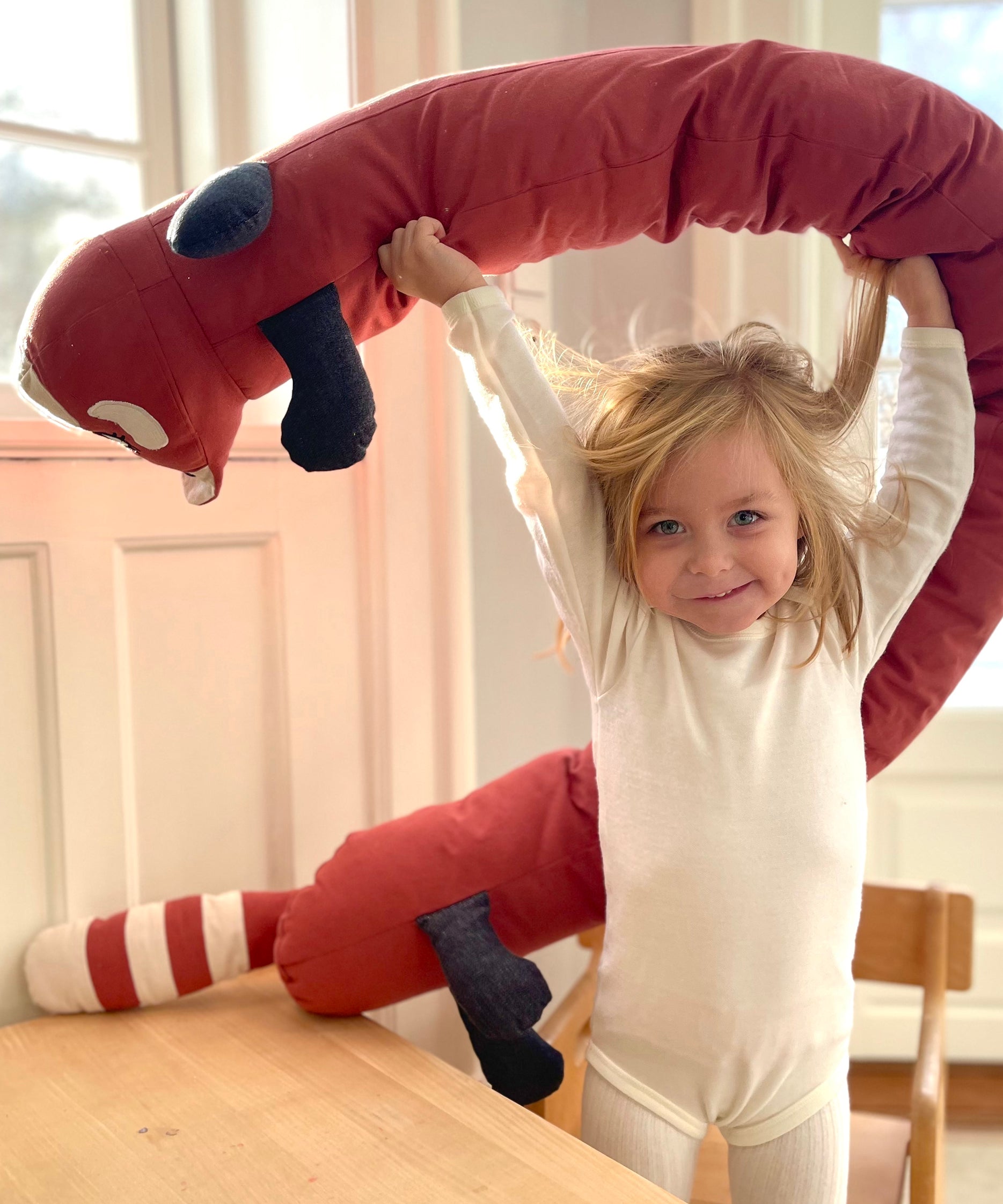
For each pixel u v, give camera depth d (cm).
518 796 94
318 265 71
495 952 85
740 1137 81
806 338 145
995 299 76
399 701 121
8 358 114
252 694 114
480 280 73
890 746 86
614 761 80
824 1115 79
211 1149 72
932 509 79
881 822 160
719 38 139
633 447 74
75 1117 77
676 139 73
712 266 142
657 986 77
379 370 115
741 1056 76
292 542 114
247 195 66
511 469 78
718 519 74
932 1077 92
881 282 80
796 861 76
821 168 73
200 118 122
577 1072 120
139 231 71
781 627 80
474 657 131
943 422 79
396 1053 86
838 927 78
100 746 103
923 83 73
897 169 72
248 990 99
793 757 77
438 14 114
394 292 78
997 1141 147
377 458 117
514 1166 69
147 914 97
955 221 74
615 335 149
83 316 70
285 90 117
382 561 118
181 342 71
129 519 103
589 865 90
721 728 77
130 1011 95
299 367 71
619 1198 65
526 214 73
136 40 121
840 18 144
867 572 81
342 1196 66
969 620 83
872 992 161
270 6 117
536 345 90
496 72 74
